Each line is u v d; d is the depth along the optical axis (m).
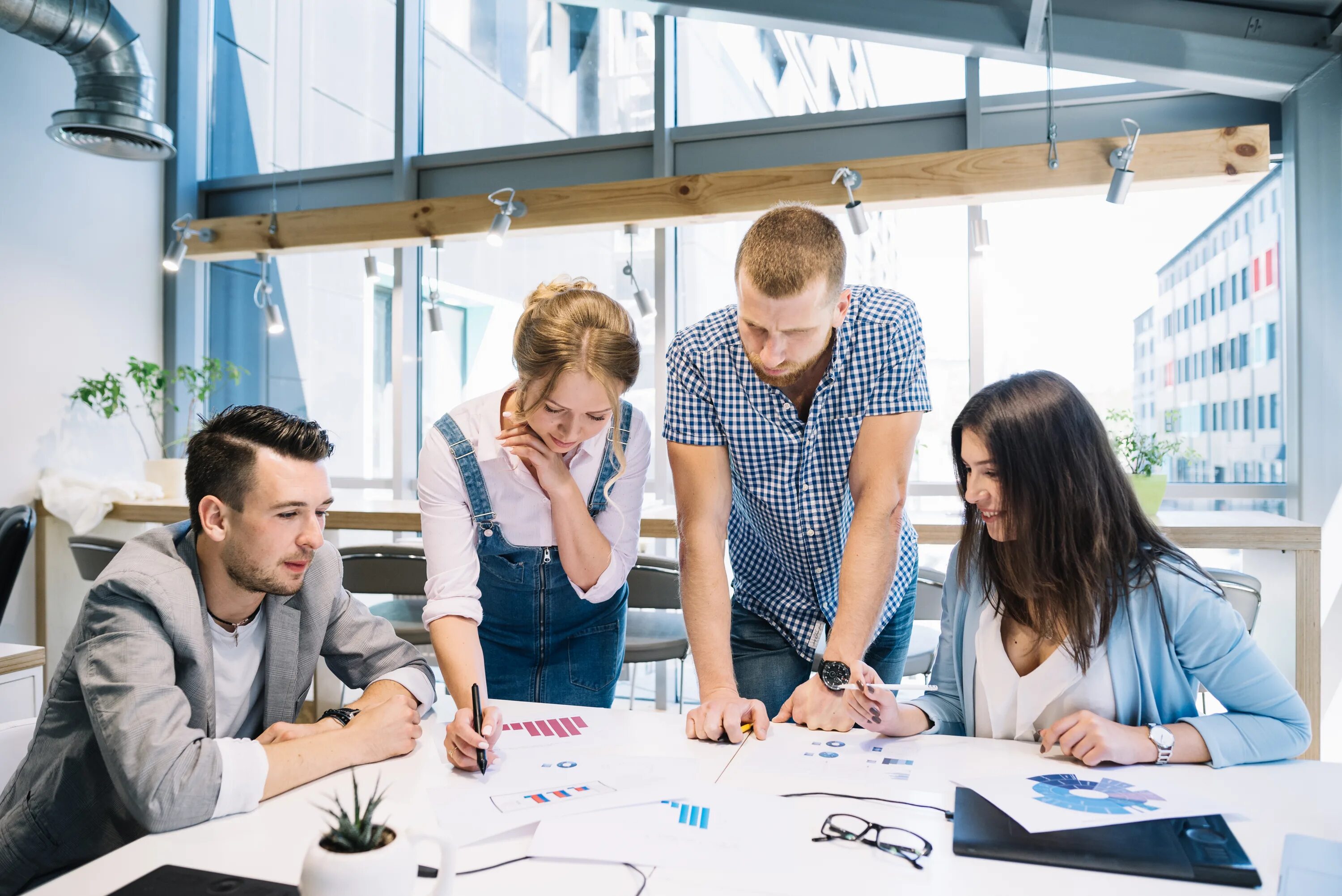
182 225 4.05
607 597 1.72
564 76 4.10
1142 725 1.29
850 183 3.20
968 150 3.21
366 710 1.35
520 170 4.15
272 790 1.08
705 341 1.65
